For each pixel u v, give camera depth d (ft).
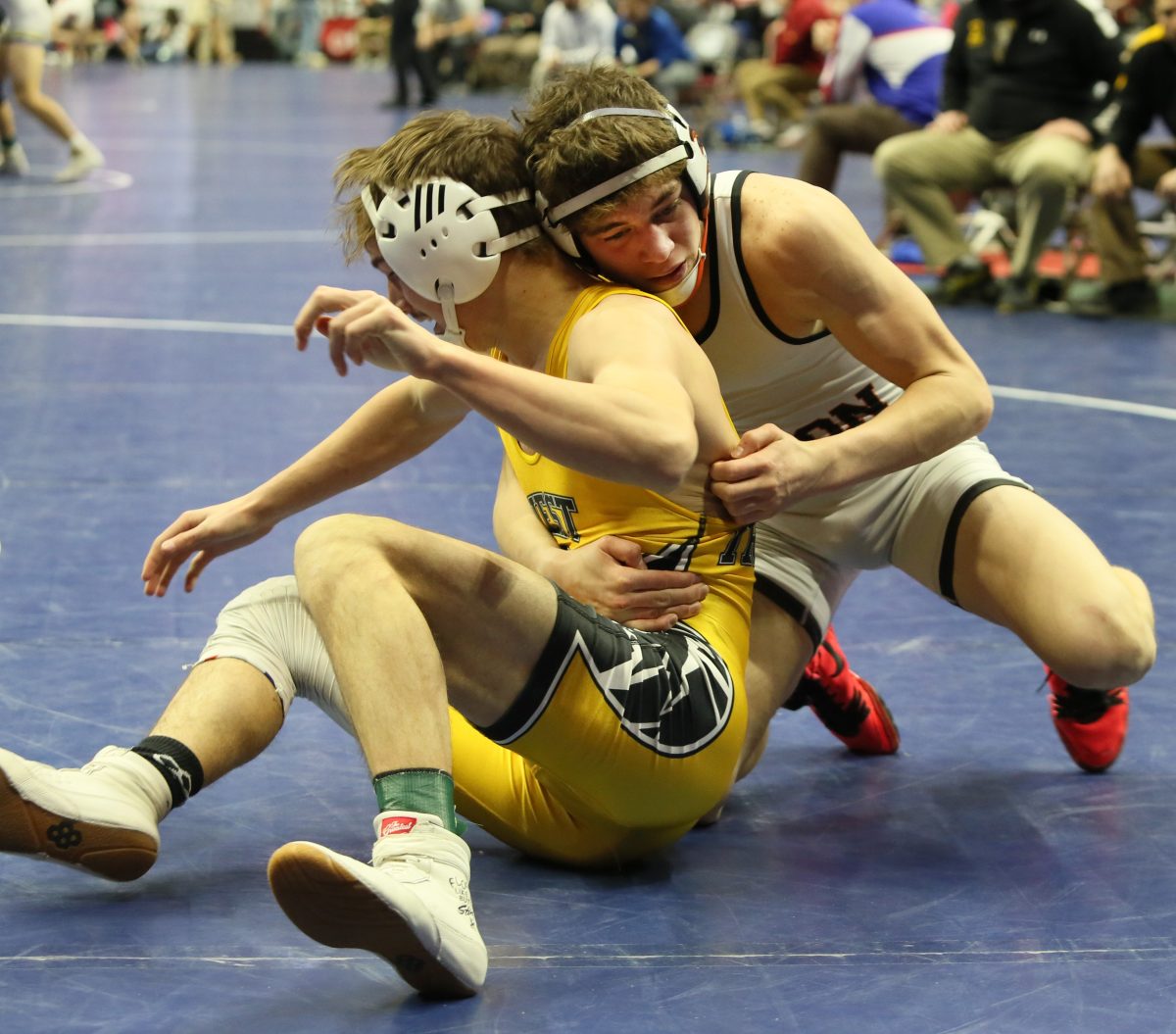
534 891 10.69
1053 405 26.25
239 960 9.52
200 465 21.39
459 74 97.45
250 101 89.30
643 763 9.95
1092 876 10.99
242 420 23.90
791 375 11.74
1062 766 13.05
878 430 10.75
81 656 14.58
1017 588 11.91
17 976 9.24
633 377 9.03
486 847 11.54
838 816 12.09
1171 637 15.71
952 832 11.78
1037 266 36.27
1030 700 14.49
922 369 11.09
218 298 33.88
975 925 10.19
